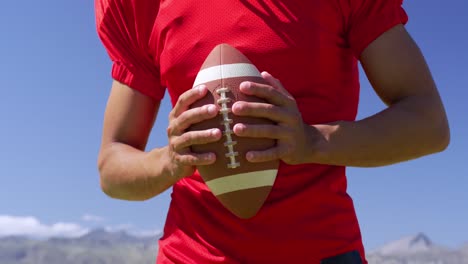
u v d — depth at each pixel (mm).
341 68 2135
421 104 1991
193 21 2102
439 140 2002
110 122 2398
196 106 1829
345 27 2123
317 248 1990
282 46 2016
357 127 1912
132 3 2287
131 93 2381
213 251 2057
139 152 2236
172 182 2020
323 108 2086
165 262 2193
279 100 1784
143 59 2363
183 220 2178
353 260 2029
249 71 1862
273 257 1994
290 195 2010
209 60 1912
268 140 1780
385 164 1982
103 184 2324
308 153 1839
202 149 1806
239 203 1839
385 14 2076
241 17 2047
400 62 2049
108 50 2457
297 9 2047
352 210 2150
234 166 1774
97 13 2490
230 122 1762
